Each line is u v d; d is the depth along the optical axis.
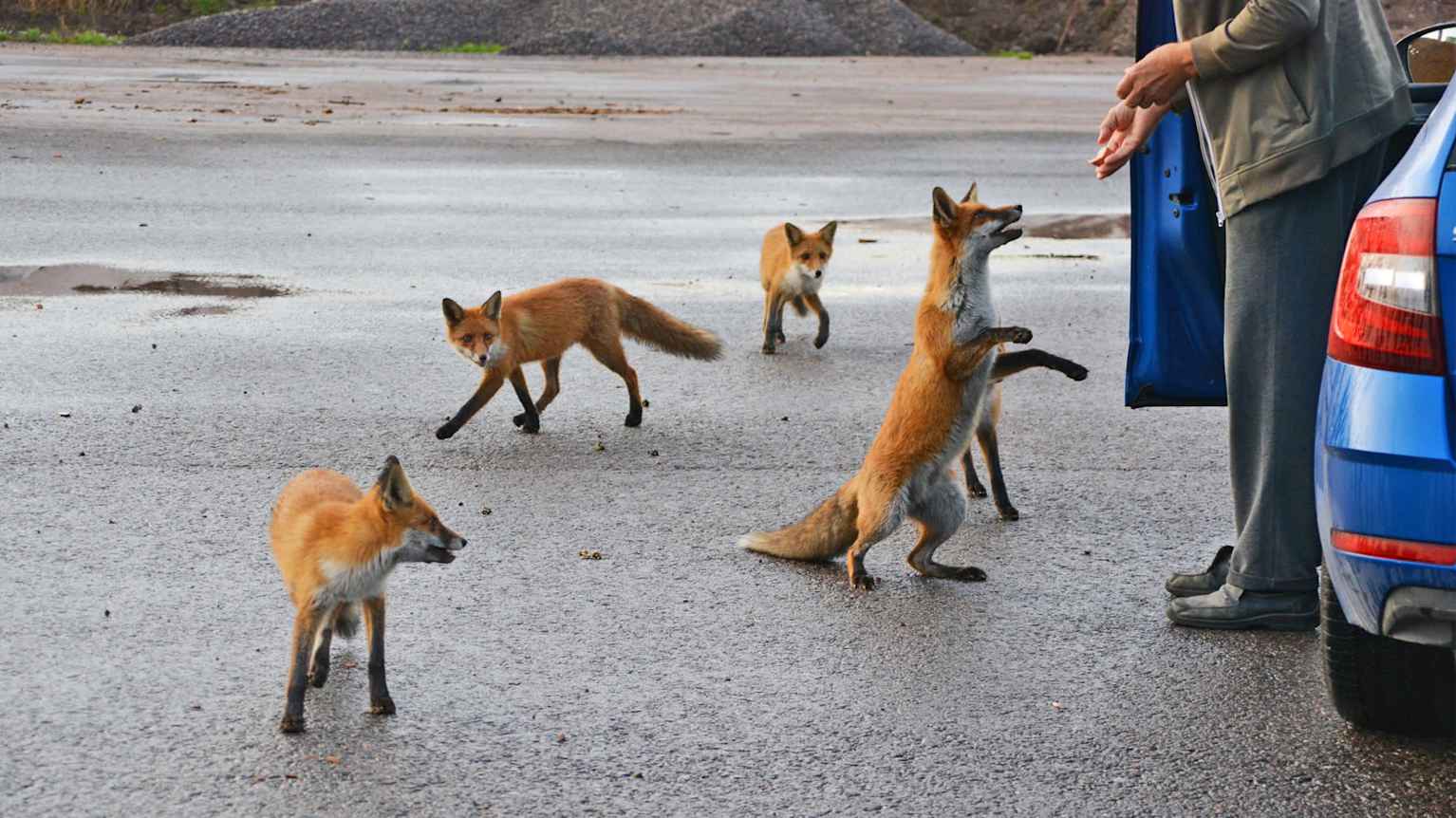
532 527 6.08
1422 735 4.08
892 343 10.05
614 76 36.28
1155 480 6.90
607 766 3.89
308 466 6.87
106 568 5.41
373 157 19.08
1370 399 3.56
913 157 20.25
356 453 7.15
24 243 12.48
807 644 4.82
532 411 7.71
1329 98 4.67
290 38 47.25
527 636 4.86
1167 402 5.69
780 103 28.94
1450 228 3.47
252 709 4.24
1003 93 32.81
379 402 8.14
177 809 3.61
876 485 5.39
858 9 52.97
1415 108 5.21
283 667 4.55
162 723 4.12
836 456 7.28
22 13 49.78
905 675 4.55
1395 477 3.50
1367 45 4.77
